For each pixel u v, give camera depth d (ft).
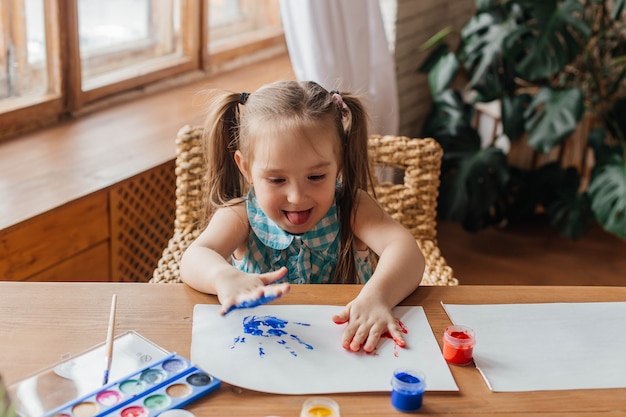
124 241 6.91
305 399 2.88
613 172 8.23
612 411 2.90
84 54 7.68
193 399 2.83
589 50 8.63
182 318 3.38
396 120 7.92
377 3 7.39
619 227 8.08
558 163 9.05
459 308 3.58
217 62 9.12
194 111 7.92
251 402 2.85
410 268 3.78
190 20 8.57
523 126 8.41
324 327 3.35
